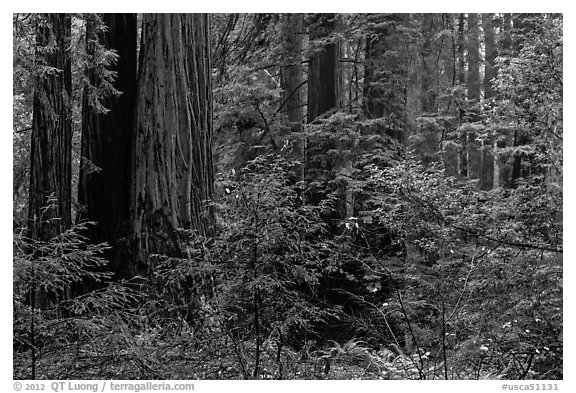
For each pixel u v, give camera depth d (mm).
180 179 9609
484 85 19859
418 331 6965
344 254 7566
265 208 6129
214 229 9773
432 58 17812
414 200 7516
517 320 6855
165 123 9680
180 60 9859
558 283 7086
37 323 4957
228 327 6375
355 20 15953
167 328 6859
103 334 5098
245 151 15070
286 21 16250
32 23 8906
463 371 6566
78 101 11438
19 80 8891
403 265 9227
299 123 15562
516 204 8250
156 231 9406
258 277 5965
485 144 16797
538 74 8695
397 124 15664
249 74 14914
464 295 7188
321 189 14172
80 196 10328
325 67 15883
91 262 9305
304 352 7000
